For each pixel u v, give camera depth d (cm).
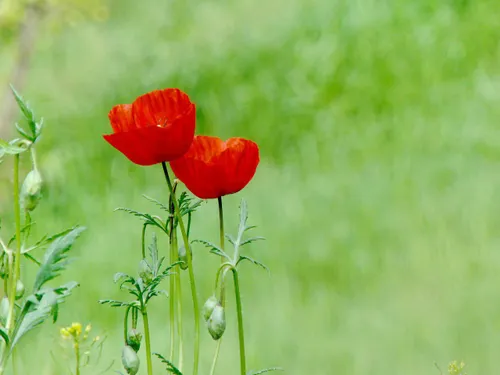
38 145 1127
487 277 728
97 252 793
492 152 974
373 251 779
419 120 1050
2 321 240
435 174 919
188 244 262
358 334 639
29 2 1154
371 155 1009
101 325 660
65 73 1426
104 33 1532
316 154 1031
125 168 1064
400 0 1255
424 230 811
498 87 1087
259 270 755
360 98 1135
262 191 933
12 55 1299
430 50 1173
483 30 1188
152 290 250
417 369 584
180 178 264
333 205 861
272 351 611
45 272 227
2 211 976
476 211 830
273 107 1170
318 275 750
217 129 1202
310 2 1350
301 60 1208
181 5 1521
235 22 1422
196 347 264
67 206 962
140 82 1318
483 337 621
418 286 727
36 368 457
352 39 1212
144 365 571
